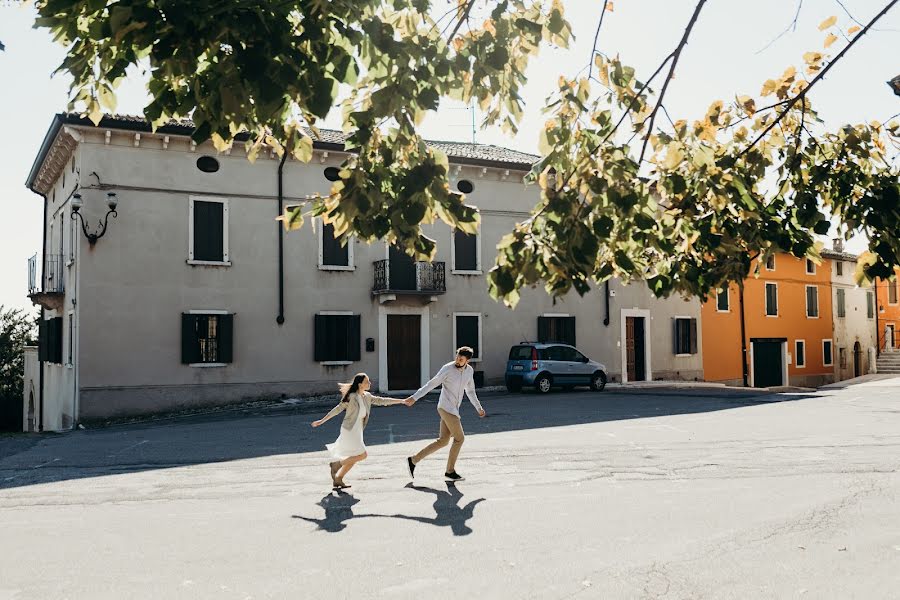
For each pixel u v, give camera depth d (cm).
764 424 1595
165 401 2188
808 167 447
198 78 348
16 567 627
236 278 2291
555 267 351
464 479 1001
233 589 566
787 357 3938
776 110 463
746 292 3719
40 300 2472
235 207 2297
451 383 998
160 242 2195
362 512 817
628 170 365
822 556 636
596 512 806
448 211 367
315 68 338
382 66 380
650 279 433
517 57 425
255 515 810
